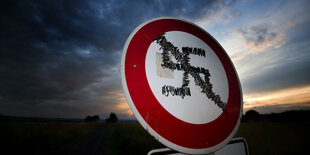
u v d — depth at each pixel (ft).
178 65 2.37
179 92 2.18
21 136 42.93
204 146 2.06
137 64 2.02
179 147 1.85
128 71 1.92
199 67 2.62
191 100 2.24
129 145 27.45
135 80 1.91
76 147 33.30
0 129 56.59
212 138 2.19
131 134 42.29
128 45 2.10
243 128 34.99
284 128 34.06
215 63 2.93
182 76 2.32
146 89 1.93
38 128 68.95
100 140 43.80
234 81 3.09
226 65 3.13
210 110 2.38
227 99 2.72
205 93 2.45
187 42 2.70
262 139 20.01
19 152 28.09
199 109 2.26
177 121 1.97
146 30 2.36
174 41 2.54
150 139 27.78
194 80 2.43
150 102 1.88
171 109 2.00
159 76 2.10
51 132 56.13
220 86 2.75
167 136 1.82
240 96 3.02
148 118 1.78
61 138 45.83
